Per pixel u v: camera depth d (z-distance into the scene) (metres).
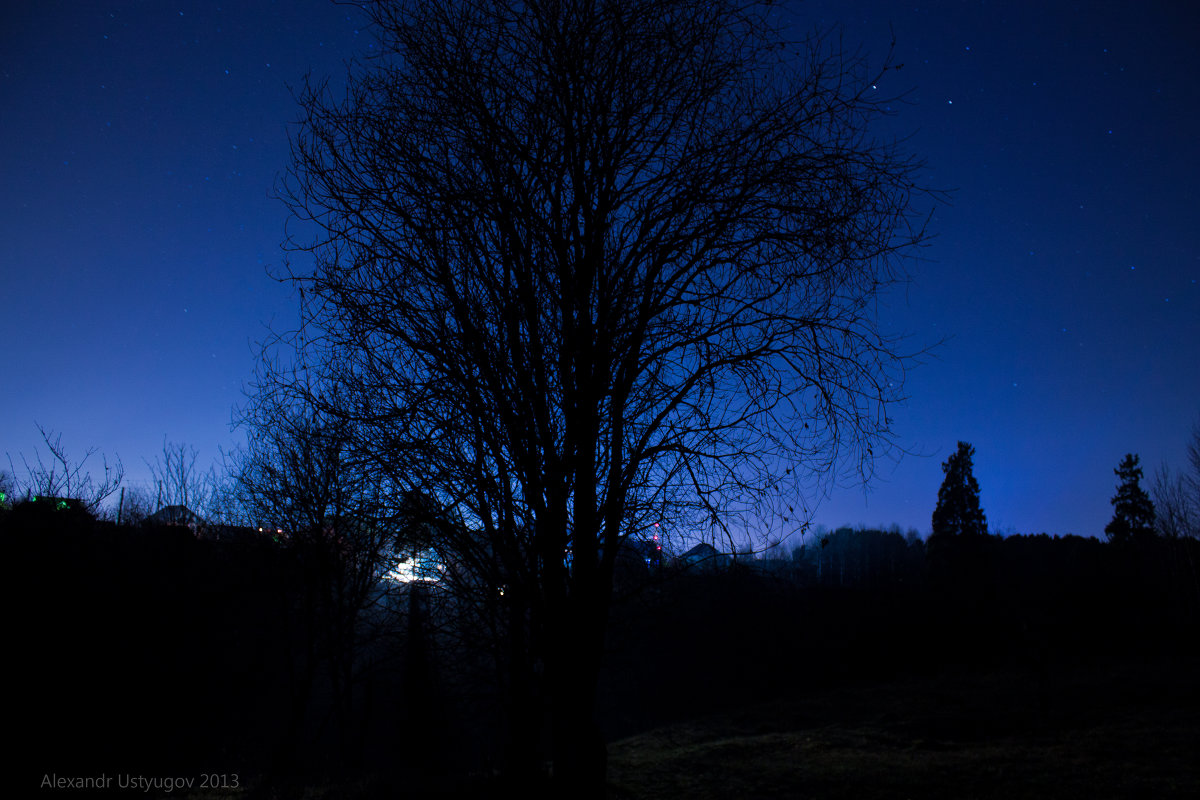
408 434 5.84
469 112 6.04
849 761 17.94
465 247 5.91
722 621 6.86
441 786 10.82
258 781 12.64
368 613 14.73
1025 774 14.50
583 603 5.69
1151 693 22.92
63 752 11.73
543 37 6.11
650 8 6.20
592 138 6.05
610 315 5.88
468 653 7.10
